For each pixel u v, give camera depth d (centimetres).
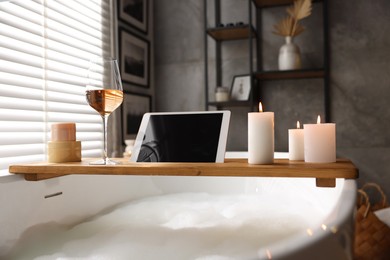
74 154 106
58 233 110
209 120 112
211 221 110
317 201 112
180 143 111
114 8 250
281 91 282
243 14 292
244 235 95
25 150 174
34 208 101
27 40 178
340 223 54
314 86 276
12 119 167
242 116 291
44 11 189
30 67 180
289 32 256
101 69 98
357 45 268
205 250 86
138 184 153
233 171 85
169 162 106
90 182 126
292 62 254
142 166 90
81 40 217
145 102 296
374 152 264
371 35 266
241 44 292
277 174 82
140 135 117
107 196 135
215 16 295
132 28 281
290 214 112
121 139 262
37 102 184
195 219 113
